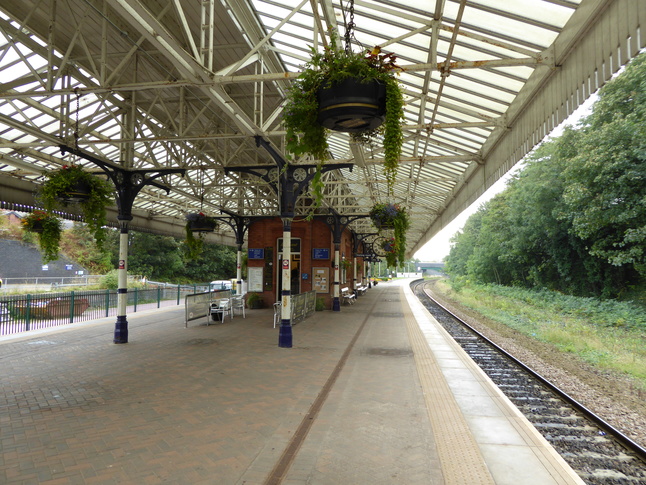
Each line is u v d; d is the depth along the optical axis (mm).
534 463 3619
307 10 5621
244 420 4707
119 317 9586
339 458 3723
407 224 13234
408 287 45969
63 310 13500
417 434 4270
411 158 8680
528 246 26547
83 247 46406
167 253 46219
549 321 16859
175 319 14195
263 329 11734
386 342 9875
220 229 26766
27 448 3955
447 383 6250
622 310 16828
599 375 8531
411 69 4719
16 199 11938
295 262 18344
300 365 7398
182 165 9938
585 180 18062
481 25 4785
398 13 4613
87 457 3766
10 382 6266
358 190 19047
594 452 4707
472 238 47812
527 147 5766
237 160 14109
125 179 9781
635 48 3189
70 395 5629
